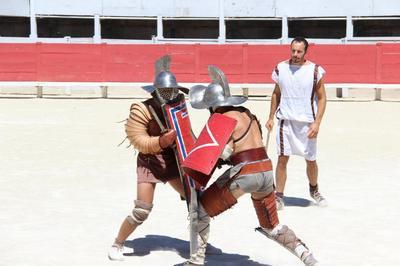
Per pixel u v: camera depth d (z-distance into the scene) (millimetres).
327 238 7449
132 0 30453
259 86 25641
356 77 25469
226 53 25672
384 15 30141
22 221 8008
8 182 10195
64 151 13094
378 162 12352
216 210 6035
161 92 6250
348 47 25391
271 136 15859
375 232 7711
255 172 5918
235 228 7863
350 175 11133
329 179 10820
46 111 20266
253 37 32969
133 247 7094
